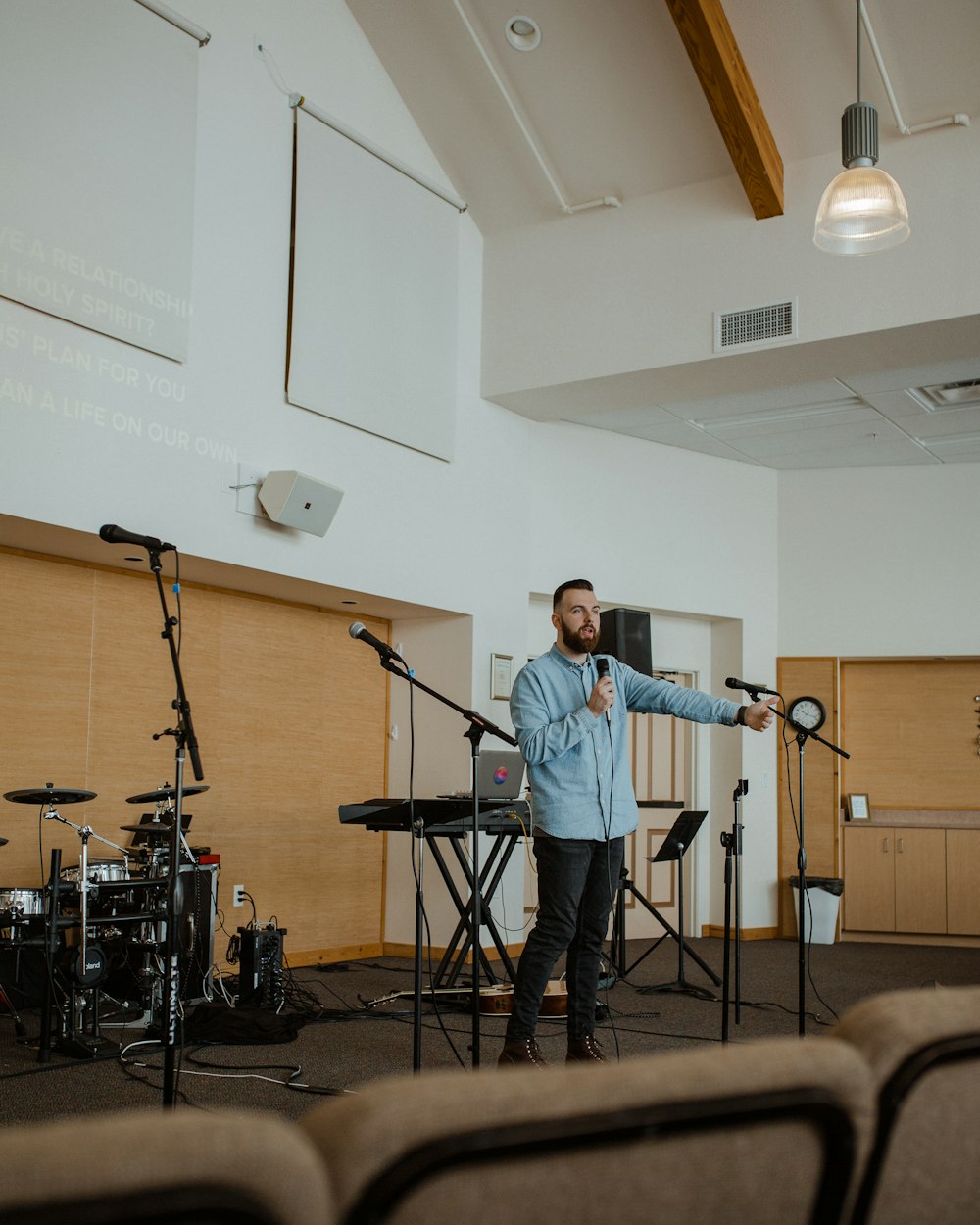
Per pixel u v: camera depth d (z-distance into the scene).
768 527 9.34
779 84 6.04
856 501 9.23
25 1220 0.63
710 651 9.26
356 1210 0.75
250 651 6.57
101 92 5.04
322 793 7.00
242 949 5.36
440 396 6.96
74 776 5.63
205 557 5.48
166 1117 0.69
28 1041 4.61
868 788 9.38
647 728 8.91
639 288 6.78
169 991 3.22
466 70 6.54
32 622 5.49
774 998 5.96
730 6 5.81
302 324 6.06
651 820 8.84
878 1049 0.94
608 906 3.75
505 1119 0.78
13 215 4.64
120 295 5.08
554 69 6.37
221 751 6.39
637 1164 0.83
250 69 5.88
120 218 5.09
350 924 7.16
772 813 9.02
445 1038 4.74
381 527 6.55
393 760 7.41
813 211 6.23
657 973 6.79
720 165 6.51
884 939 8.96
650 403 7.34
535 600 8.23
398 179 6.75
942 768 9.27
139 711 5.96
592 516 8.34
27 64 4.73
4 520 4.75
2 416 4.61
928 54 5.64
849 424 8.13
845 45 5.75
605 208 6.96
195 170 5.51
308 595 6.60
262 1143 0.69
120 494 5.08
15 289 4.64
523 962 3.64
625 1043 4.68
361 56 6.59
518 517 7.59
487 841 7.21
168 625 3.59
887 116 5.96
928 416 7.91
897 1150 0.97
